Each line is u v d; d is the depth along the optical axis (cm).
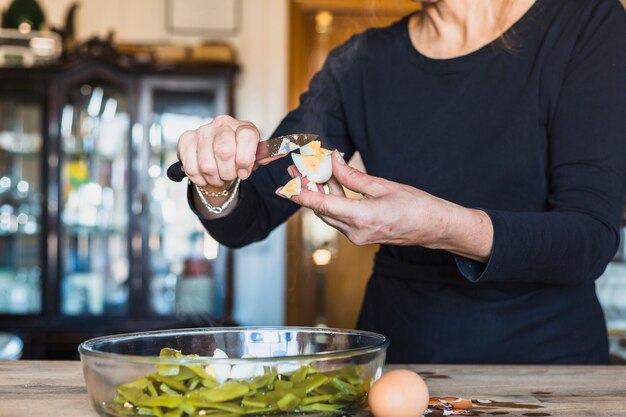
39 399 103
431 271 144
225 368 82
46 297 410
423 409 90
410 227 108
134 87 410
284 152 109
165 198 416
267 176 152
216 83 411
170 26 446
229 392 81
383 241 111
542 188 139
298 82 455
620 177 129
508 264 114
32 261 414
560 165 134
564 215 121
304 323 461
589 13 137
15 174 415
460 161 143
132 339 96
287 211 155
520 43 140
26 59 414
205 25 448
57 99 409
